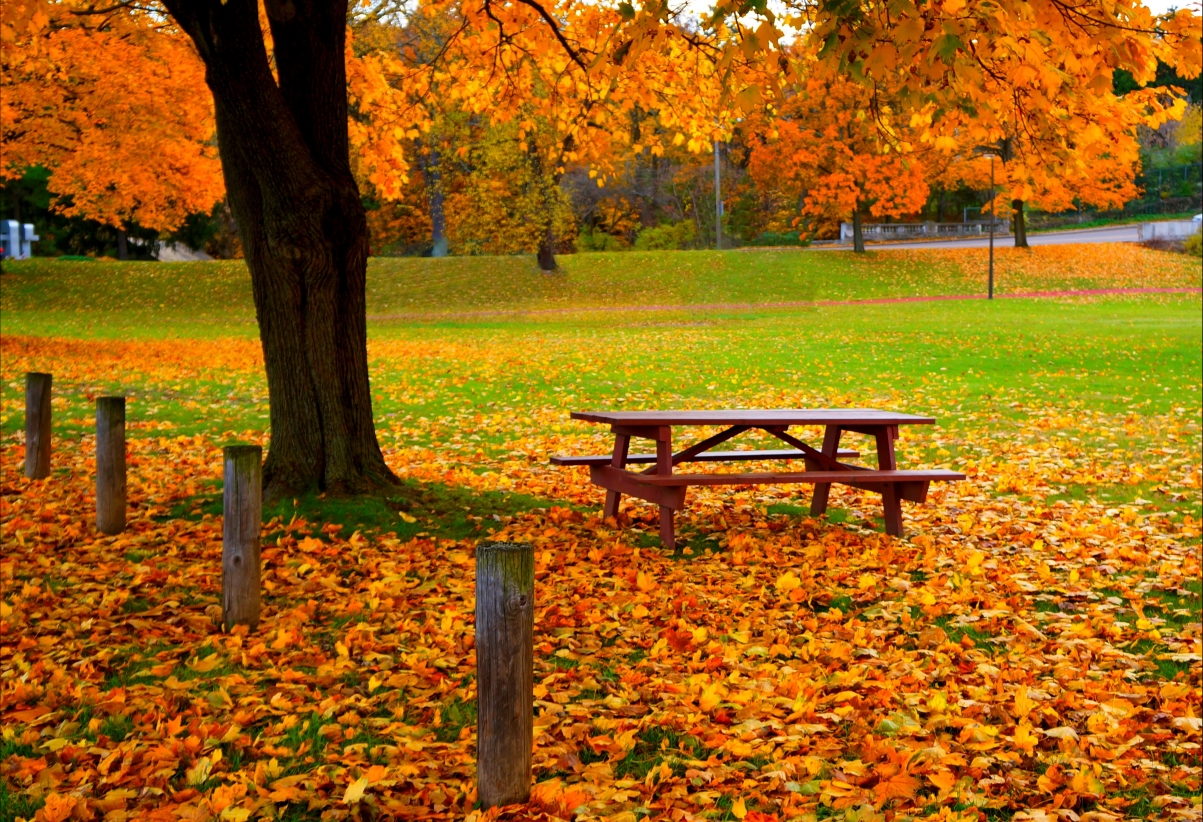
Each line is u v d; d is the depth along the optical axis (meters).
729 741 3.71
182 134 20.78
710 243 58.31
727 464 10.56
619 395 16.09
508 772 3.19
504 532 7.15
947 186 50.09
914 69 4.37
